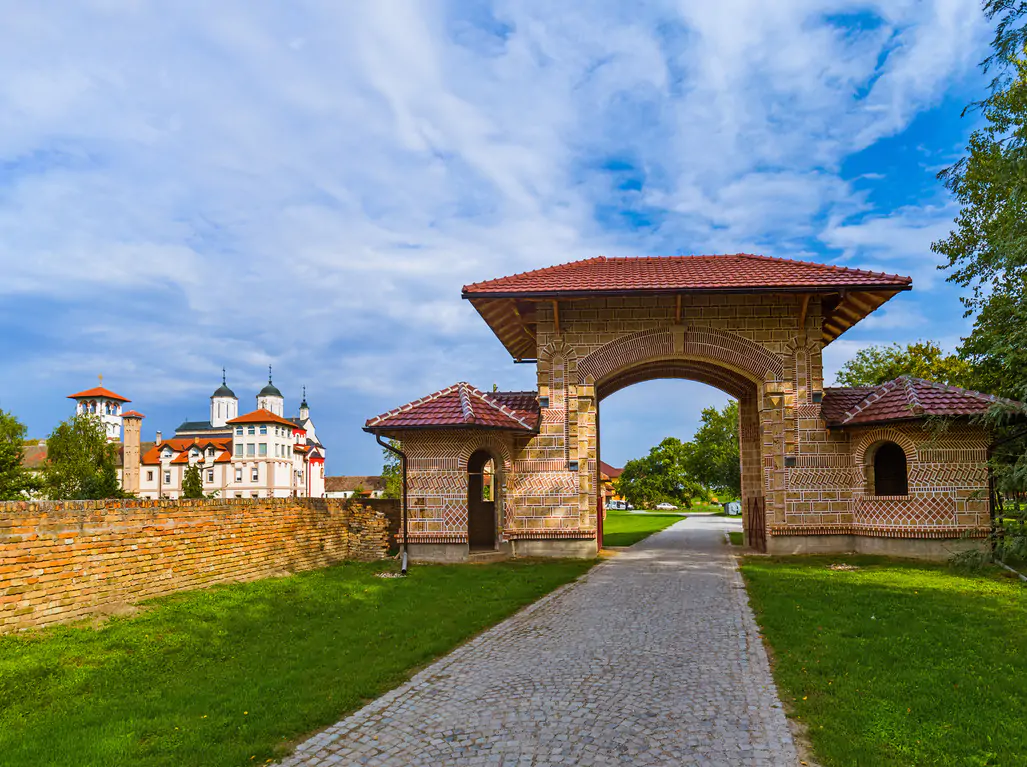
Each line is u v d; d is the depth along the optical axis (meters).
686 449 64.38
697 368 22.81
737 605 11.91
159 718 6.70
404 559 16.48
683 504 70.50
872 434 18.09
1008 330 15.72
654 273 20.31
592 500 19.34
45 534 9.98
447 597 13.04
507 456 19.27
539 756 5.91
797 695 7.23
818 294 18.67
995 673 7.68
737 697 7.23
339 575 15.83
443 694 7.54
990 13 12.40
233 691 7.50
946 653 8.51
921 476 17.20
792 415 19.08
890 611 10.95
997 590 12.83
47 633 9.52
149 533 12.07
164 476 89.75
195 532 13.27
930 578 14.30
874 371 37.84
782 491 18.97
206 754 5.85
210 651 9.16
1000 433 16.78
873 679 7.57
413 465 18.70
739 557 18.70
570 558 18.88
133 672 8.19
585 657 8.89
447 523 18.36
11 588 9.41
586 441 19.53
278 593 13.13
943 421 16.20
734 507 57.78
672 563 17.62
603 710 6.96
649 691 7.49
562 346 19.81
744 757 5.80
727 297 19.55
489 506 23.44
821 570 15.69
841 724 6.31
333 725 6.65
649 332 19.66
